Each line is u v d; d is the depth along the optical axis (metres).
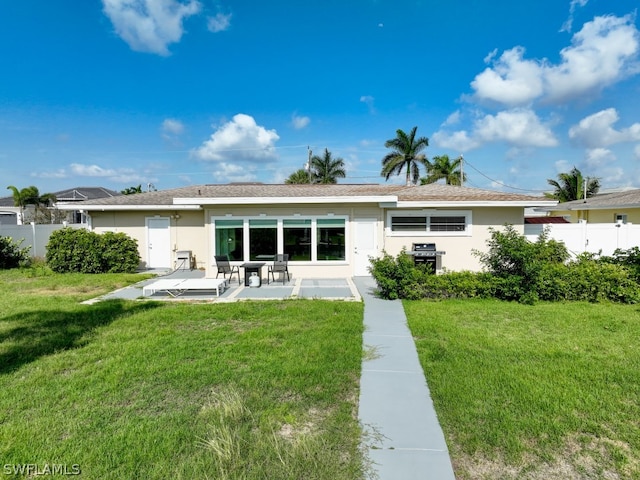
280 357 5.54
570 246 14.19
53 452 3.34
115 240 14.93
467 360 5.38
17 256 16.36
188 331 6.93
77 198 40.97
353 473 3.09
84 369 5.16
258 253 13.20
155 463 3.21
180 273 14.89
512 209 13.08
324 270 13.20
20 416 3.97
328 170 48.25
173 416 3.91
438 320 7.46
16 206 37.91
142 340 6.36
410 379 4.88
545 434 3.60
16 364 5.30
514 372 4.94
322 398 4.34
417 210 13.16
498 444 3.44
